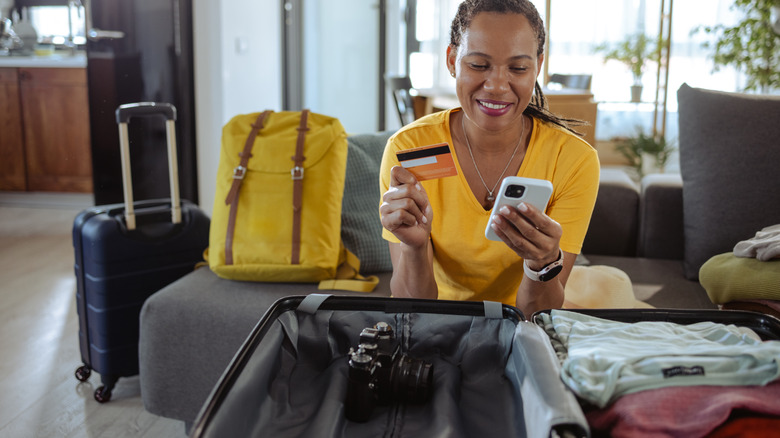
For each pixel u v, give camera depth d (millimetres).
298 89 5230
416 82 5328
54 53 4605
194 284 1731
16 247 3393
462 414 860
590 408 704
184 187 3736
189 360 1621
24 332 2367
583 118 2508
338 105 5363
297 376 892
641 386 681
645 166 4613
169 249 1912
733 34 4035
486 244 1188
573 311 886
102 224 1808
